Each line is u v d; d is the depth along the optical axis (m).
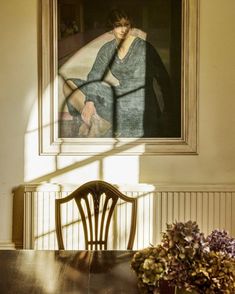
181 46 3.80
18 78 3.79
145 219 3.74
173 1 3.78
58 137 3.84
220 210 3.77
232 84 3.84
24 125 3.81
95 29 3.80
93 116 3.85
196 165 3.86
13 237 3.85
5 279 1.97
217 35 3.80
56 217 2.69
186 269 1.46
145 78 3.84
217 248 1.56
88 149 3.83
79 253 2.36
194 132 3.84
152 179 3.86
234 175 3.86
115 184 3.76
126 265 2.17
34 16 3.76
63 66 3.81
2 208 3.84
